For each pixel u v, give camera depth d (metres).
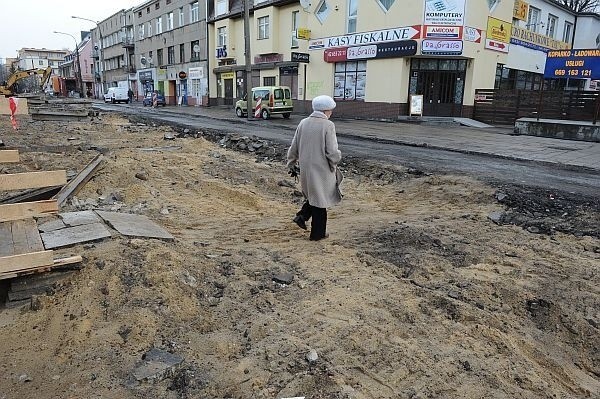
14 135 13.90
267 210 7.11
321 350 3.17
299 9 28.27
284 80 30.19
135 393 2.63
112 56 64.81
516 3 24.52
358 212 7.26
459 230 6.05
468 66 21.78
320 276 4.38
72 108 25.11
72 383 2.71
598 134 14.73
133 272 3.76
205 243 5.27
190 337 3.20
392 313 3.72
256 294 3.94
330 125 5.21
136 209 6.59
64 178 5.39
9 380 2.75
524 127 16.55
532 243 5.56
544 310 4.04
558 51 16.94
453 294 4.16
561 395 2.96
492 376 3.01
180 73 43.56
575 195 7.40
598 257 5.14
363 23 23.34
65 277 3.71
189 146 13.18
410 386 2.86
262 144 12.87
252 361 2.99
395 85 22.22
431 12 20.70
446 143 13.78
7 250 3.98
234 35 35.69
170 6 44.09
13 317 3.41
